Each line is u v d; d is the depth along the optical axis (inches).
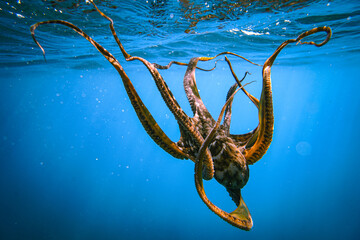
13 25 309.3
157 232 773.9
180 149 74.3
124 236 752.3
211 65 716.0
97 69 703.1
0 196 1083.3
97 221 834.8
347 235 728.3
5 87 1170.0
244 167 73.3
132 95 69.0
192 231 776.9
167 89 69.0
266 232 761.0
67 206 965.2
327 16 309.4
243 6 262.1
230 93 88.1
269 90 69.4
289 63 735.7
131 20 296.0
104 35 353.1
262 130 72.3
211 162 70.6
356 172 1286.9
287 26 341.1
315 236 734.5
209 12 274.8
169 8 260.2
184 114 69.9
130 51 466.3
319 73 1070.4
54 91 1397.6
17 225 803.4
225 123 83.4
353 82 1560.0
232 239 733.3
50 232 767.7
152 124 71.1
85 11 264.5
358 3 266.7
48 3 244.2
